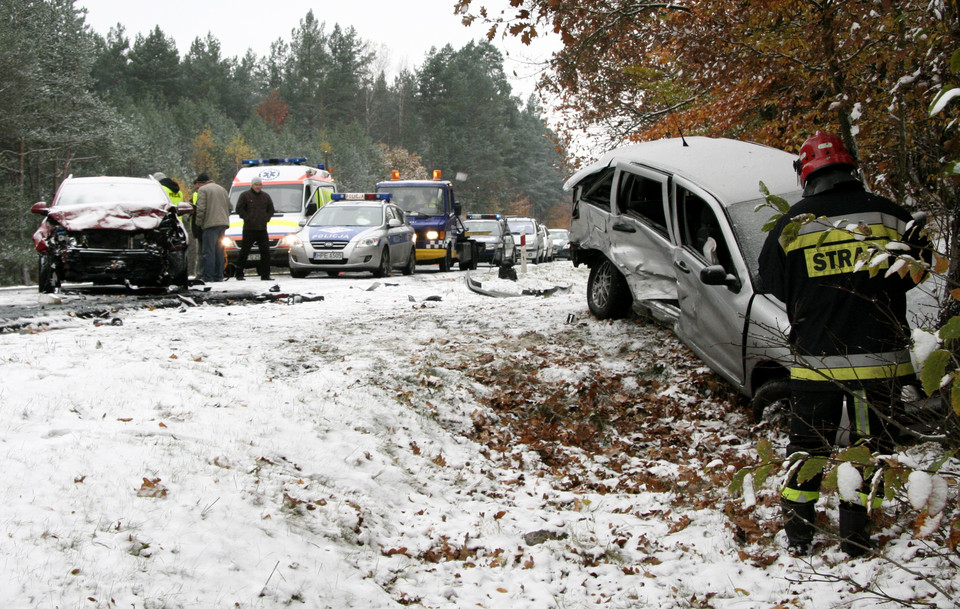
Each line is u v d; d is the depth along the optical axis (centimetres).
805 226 421
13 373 591
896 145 600
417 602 403
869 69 750
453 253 2448
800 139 936
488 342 905
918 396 415
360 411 643
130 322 1009
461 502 545
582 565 457
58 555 350
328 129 9838
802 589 401
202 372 674
